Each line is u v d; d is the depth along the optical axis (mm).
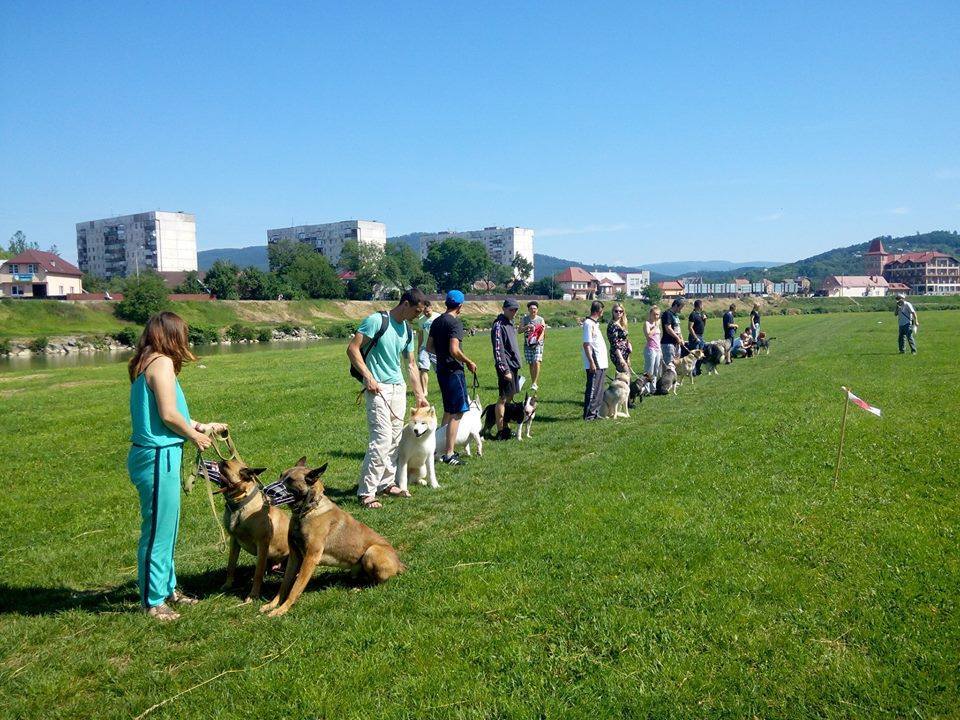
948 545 5539
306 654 4195
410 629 4445
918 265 177250
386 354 7516
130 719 3615
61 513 7562
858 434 9922
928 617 4414
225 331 64625
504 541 6031
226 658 4180
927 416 11047
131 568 5930
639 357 24500
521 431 11391
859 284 165375
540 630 4426
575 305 109438
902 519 6230
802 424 10930
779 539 5859
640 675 3867
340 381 19625
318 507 5086
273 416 13781
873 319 53625
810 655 4023
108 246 158500
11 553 6324
